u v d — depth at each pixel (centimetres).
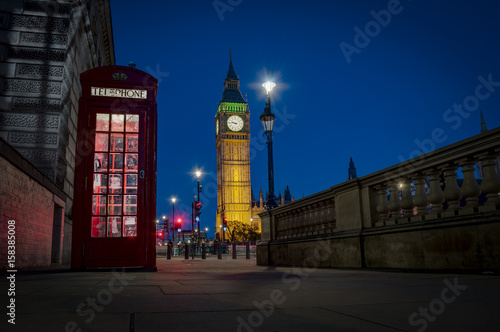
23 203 984
